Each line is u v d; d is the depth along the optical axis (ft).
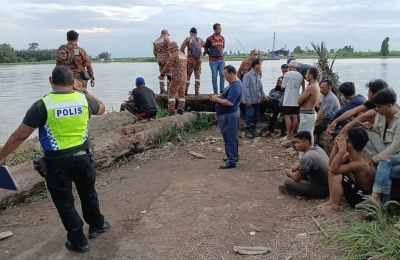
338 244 12.91
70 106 12.79
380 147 16.81
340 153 15.02
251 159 23.89
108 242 14.26
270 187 18.89
